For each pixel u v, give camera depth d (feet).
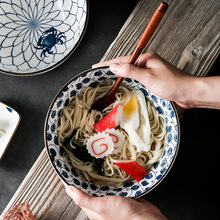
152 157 2.19
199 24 2.35
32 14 2.48
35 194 2.26
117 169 2.22
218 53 2.33
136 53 1.92
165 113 2.13
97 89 2.20
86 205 1.99
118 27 2.52
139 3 2.39
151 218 2.02
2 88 2.52
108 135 2.12
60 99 2.04
